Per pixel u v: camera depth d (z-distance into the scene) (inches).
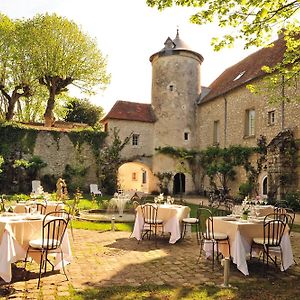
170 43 1025.5
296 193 596.1
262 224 228.8
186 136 994.7
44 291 177.0
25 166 858.8
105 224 406.0
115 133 952.3
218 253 251.3
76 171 912.3
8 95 1032.2
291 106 636.1
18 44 935.7
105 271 216.4
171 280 200.5
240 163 762.8
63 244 222.4
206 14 233.6
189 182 978.7
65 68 952.3
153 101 1021.2
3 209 367.9
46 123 997.2
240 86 795.4
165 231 317.1
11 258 191.2
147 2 232.8
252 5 225.1
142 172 1320.1
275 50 783.1
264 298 172.7
